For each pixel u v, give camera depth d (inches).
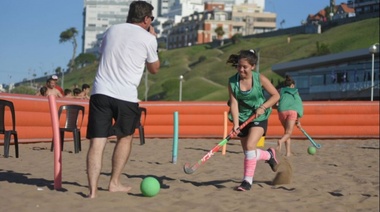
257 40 5472.4
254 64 291.1
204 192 288.4
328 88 2349.9
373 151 606.2
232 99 296.5
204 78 4510.3
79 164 401.7
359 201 285.9
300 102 482.6
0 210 221.6
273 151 315.3
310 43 4498.0
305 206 266.4
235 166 418.3
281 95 483.5
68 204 237.1
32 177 316.8
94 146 251.8
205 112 802.2
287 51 4616.1
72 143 643.5
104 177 326.0
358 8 4980.3
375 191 317.4
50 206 232.5
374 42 3914.9
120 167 271.6
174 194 275.9
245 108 297.9
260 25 7057.1
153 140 740.7
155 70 258.1
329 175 383.9
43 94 701.9
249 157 300.2
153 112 798.5
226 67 4734.3
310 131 802.8
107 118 250.1
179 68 5231.3
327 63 2342.5
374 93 2091.5
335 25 4906.5
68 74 6756.9
